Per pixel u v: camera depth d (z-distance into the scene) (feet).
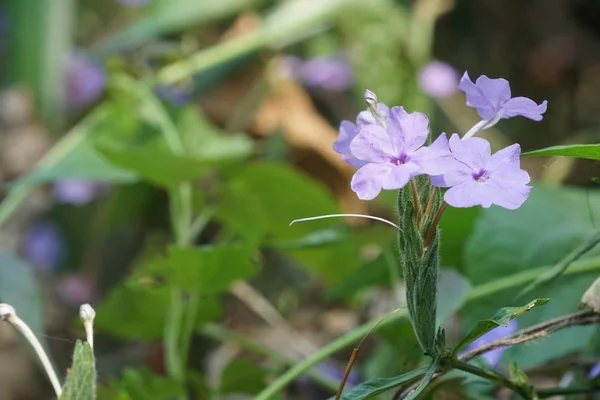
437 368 2.20
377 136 2.05
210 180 3.87
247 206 3.35
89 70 5.00
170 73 4.26
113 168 3.53
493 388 2.64
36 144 4.86
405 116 2.06
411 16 5.15
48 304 4.60
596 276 2.63
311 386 3.51
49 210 5.01
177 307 2.89
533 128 5.66
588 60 6.20
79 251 5.14
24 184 3.43
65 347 4.39
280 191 3.42
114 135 3.80
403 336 2.64
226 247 2.72
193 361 3.97
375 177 2.03
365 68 4.96
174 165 3.16
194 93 4.86
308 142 4.64
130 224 4.91
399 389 2.30
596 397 2.52
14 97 4.94
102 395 2.65
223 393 2.92
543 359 2.55
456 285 2.57
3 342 4.12
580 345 2.55
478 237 2.73
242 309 4.32
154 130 3.85
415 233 2.12
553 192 2.76
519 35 6.17
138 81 4.08
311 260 3.39
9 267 2.84
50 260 4.89
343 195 4.58
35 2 5.03
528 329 2.30
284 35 4.59
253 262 2.77
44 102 4.96
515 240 2.71
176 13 4.80
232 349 4.02
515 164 2.04
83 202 4.83
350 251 3.27
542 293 2.61
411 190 2.12
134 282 2.84
